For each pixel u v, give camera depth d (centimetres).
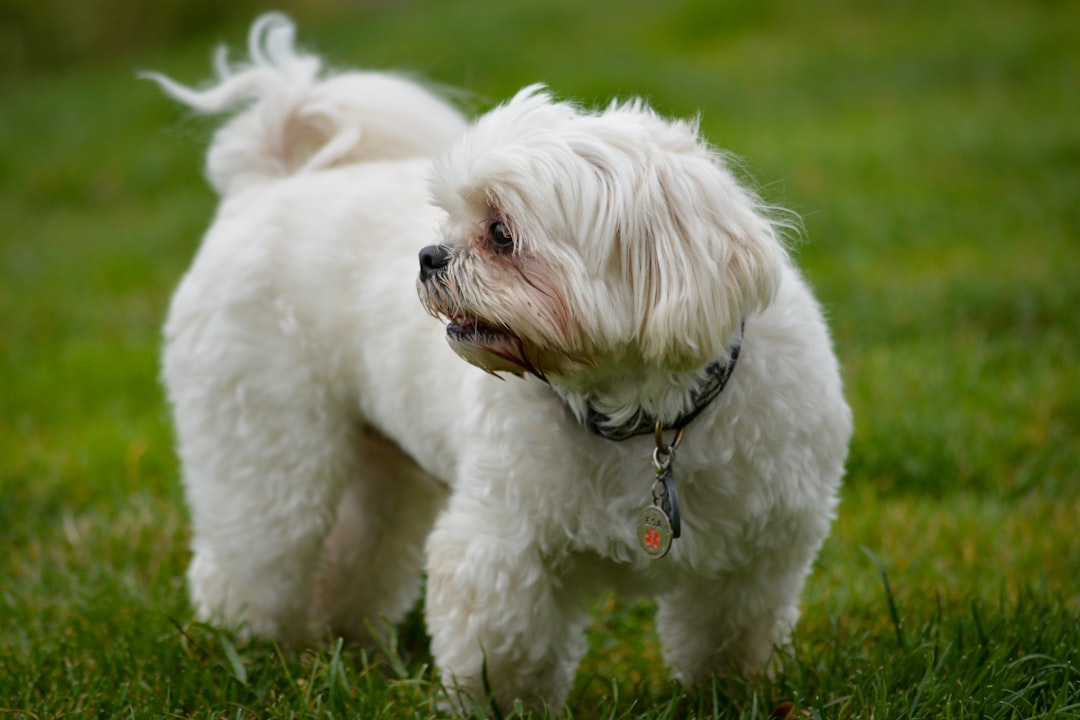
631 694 491
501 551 428
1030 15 2086
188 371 545
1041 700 429
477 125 420
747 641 473
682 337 386
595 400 415
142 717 450
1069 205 1120
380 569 598
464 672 445
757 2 2208
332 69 838
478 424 434
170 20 2864
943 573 561
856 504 644
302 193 543
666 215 392
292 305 520
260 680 483
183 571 624
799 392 416
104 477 744
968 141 1364
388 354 497
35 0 2791
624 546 423
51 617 566
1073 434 700
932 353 813
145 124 1789
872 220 1115
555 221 392
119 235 1356
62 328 1067
